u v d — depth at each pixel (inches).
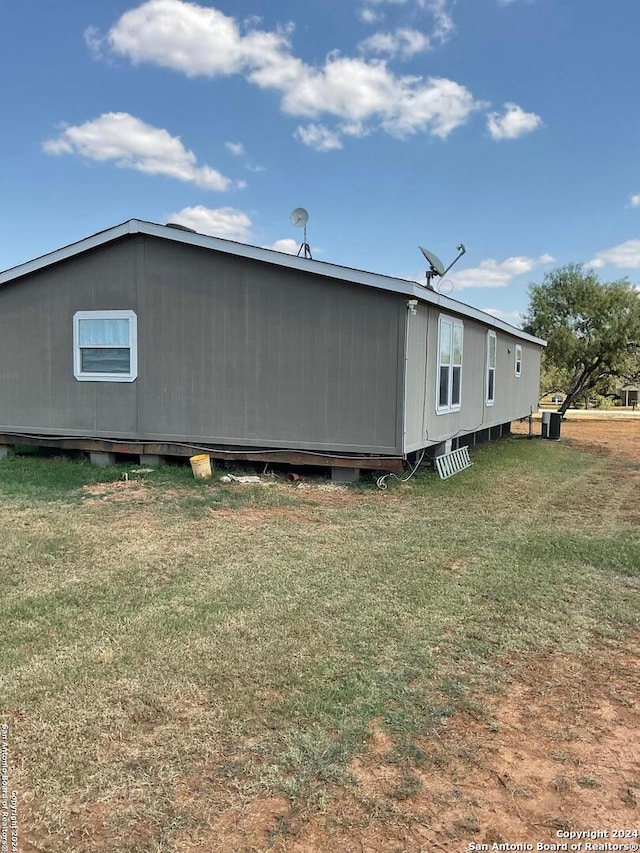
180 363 332.2
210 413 328.2
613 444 548.1
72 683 110.3
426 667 120.2
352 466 301.0
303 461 311.0
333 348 300.8
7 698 105.1
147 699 105.7
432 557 189.5
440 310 341.1
